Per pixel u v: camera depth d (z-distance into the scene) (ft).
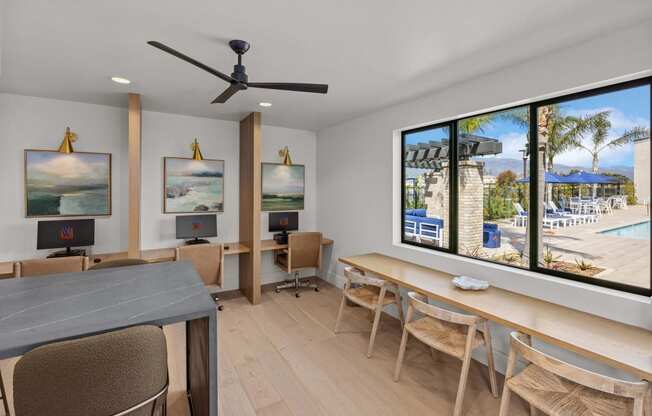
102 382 3.49
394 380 7.66
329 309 12.18
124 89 9.77
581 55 6.53
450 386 7.47
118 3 5.33
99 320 4.13
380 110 12.02
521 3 5.24
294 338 9.79
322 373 7.93
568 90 6.80
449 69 8.04
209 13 5.63
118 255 11.23
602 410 4.62
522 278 7.57
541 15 5.57
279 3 5.32
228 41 6.64
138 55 7.36
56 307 4.56
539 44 6.64
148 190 12.45
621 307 5.98
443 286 8.14
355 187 13.48
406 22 5.89
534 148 7.80
